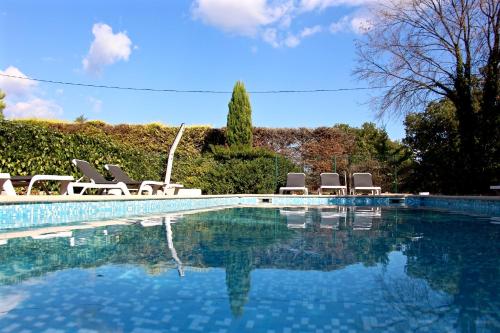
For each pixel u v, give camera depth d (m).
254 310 2.25
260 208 11.21
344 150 17.06
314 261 3.61
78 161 8.52
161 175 13.28
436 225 6.64
